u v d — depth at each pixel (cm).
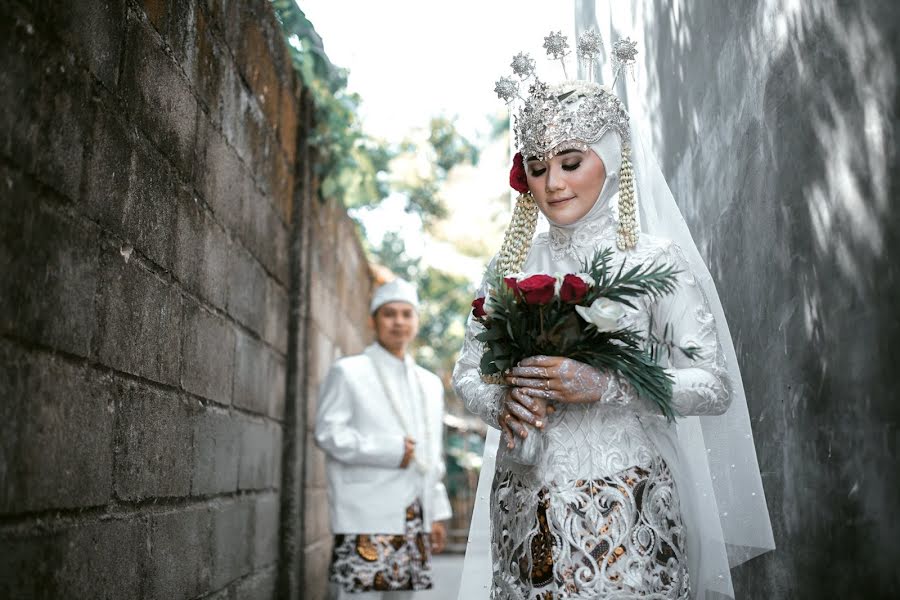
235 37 417
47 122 214
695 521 264
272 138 530
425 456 559
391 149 919
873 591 226
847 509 239
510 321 243
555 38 293
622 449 246
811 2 253
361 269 1028
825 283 248
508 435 252
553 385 241
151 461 292
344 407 549
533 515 247
